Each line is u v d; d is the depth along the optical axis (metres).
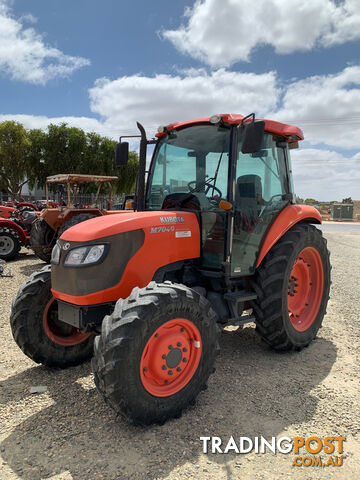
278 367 3.46
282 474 2.11
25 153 29.30
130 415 2.38
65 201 10.97
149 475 2.07
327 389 3.06
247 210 3.47
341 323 4.76
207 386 2.83
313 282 4.17
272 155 3.79
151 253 2.99
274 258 3.59
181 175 3.59
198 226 3.37
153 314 2.41
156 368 2.49
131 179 29.98
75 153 28.31
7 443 2.35
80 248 2.76
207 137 3.43
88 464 2.16
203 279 3.47
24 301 3.19
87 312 2.78
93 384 3.12
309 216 4.13
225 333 4.36
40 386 3.05
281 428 2.53
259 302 3.55
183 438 2.41
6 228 8.86
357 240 15.66
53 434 2.44
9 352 3.76
